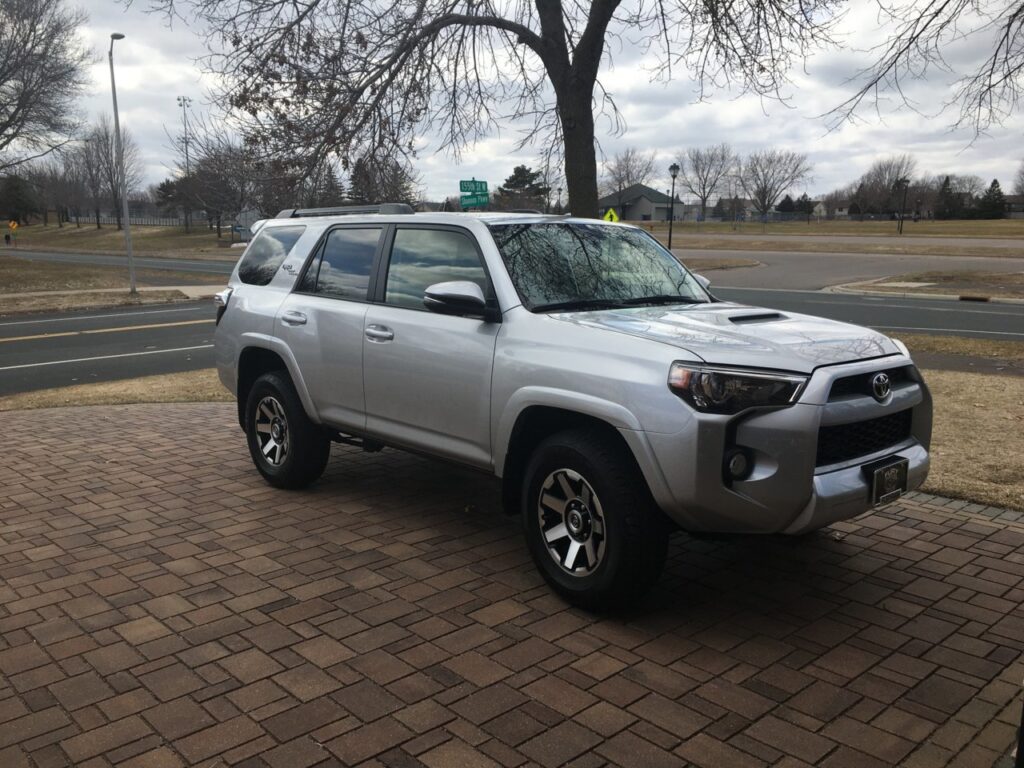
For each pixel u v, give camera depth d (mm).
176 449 7152
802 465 3430
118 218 105562
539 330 4105
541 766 2799
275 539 4953
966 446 6613
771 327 4059
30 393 10109
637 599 3838
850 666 3451
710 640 3682
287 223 6152
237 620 3889
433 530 5105
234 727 3037
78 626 3844
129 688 3307
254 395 5965
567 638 3699
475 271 4566
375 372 4969
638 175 82812
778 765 2803
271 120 9273
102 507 5574
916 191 101438
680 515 3555
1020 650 3588
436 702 3186
